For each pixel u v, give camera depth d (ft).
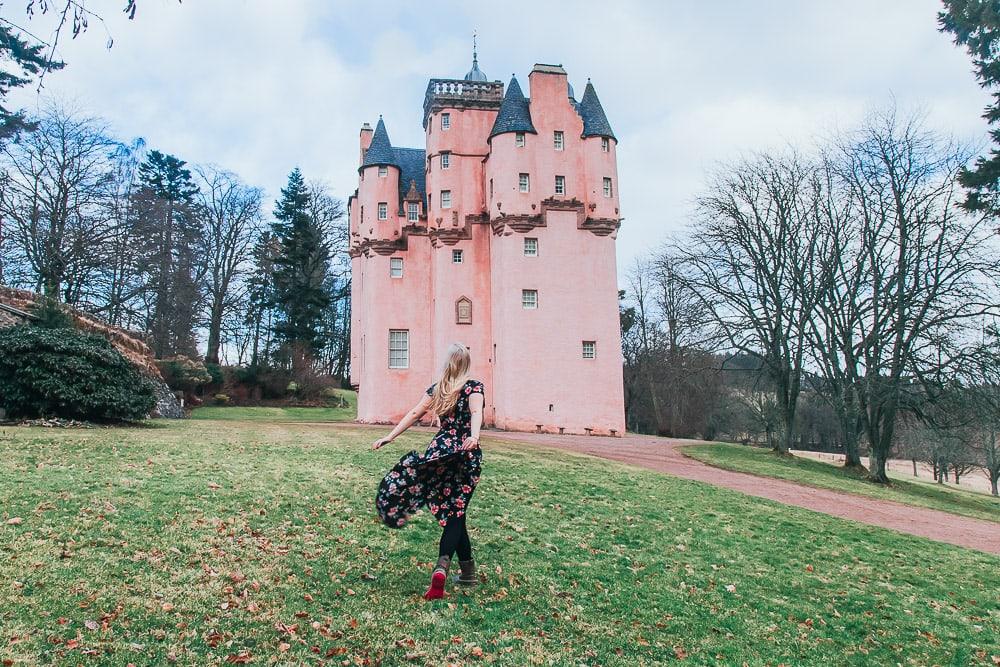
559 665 15.34
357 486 34.96
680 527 32.99
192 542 21.91
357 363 133.59
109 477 31.71
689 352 148.77
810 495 59.72
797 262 102.53
